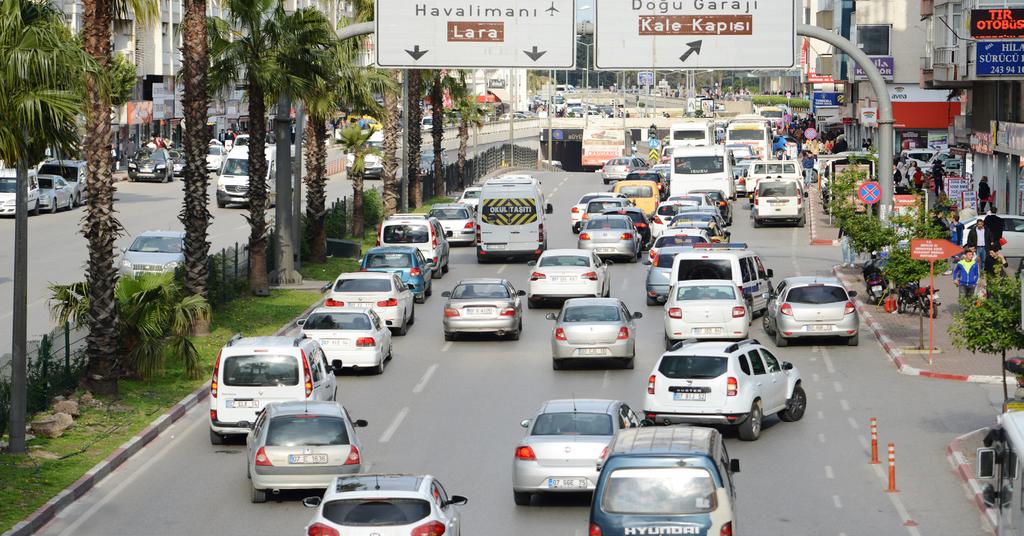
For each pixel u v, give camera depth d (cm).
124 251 8956
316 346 5328
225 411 5000
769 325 7512
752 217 13600
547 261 8544
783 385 5356
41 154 4588
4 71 4309
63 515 4100
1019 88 11012
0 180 12756
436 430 5288
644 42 7306
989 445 3089
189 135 7306
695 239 9400
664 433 3338
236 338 5256
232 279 8619
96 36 5606
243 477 4591
